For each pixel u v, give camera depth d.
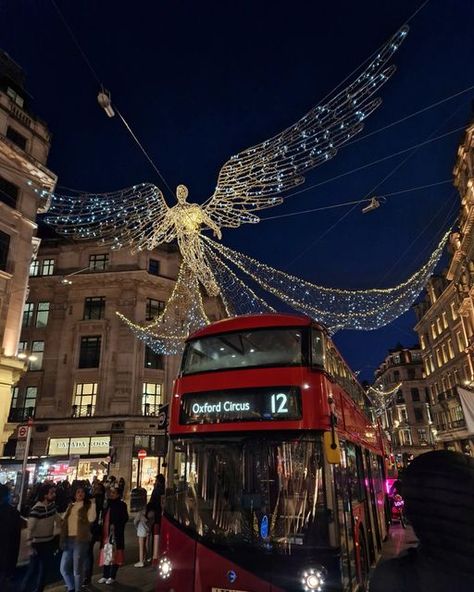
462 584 1.54
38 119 24.56
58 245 35.47
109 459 26.84
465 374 40.69
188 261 11.91
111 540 8.62
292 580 5.05
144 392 32.12
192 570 5.52
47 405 30.97
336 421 5.88
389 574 1.83
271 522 5.44
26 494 14.27
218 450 6.02
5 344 20.67
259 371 6.23
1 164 20.70
